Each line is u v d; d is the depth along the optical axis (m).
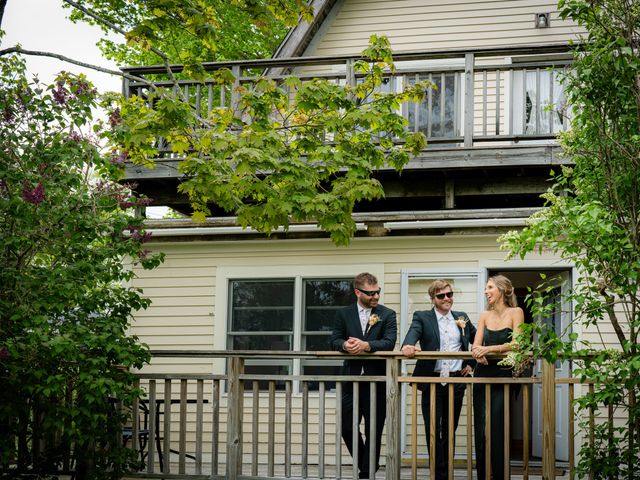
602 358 7.05
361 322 8.55
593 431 7.50
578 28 13.55
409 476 9.83
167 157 12.75
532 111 13.37
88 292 8.73
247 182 8.71
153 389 8.59
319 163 11.66
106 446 8.77
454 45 13.89
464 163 11.53
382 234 11.11
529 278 13.12
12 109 8.23
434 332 8.54
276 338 11.49
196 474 8.45
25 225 8.11
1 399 8.21
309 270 11.43
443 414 8.49
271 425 8.31
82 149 8.35
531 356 7.42
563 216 6.92
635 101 7.14
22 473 8.55
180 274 11.80
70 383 8.45
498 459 7.88
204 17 8.89
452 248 11.08
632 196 7.12
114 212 9.15
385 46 9.27
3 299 8.16
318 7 13.76
